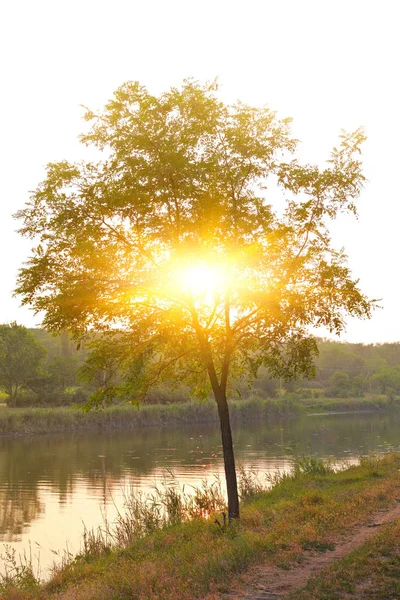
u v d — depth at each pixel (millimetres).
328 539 12164
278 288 14375
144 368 16844
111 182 14383
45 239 14281
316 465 26453
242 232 14625
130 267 14555
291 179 15188
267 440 54906
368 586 8625
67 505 25547
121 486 29906
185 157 14070
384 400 143625
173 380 17703
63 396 84750
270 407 104750
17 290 14000
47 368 87938
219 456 41844
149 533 16703
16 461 41062
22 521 22547
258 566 10430
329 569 9648
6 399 82688
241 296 14320
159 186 14008
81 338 15438
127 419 77125
